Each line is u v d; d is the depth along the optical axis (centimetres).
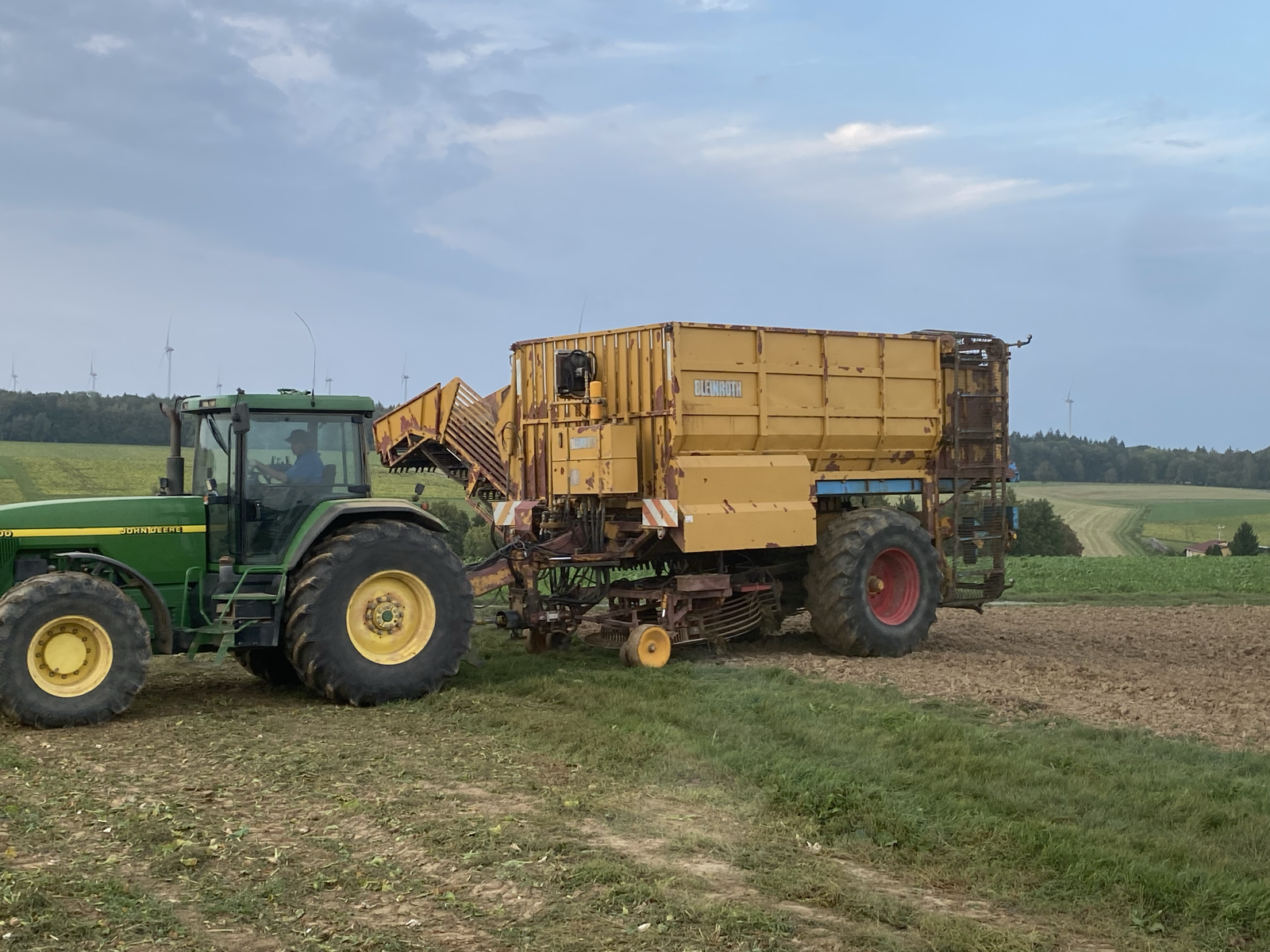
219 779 679
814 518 1187
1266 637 1371
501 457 1562
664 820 602
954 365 1329
